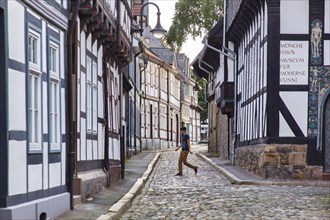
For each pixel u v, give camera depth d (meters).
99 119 16.45
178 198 15.87
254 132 23.91
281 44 21.03
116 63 20.62
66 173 12.10
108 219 11.01
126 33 20.39
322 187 18.97
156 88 53.22
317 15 21.06
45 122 10.61
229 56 29.64
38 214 9.83
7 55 8.79
